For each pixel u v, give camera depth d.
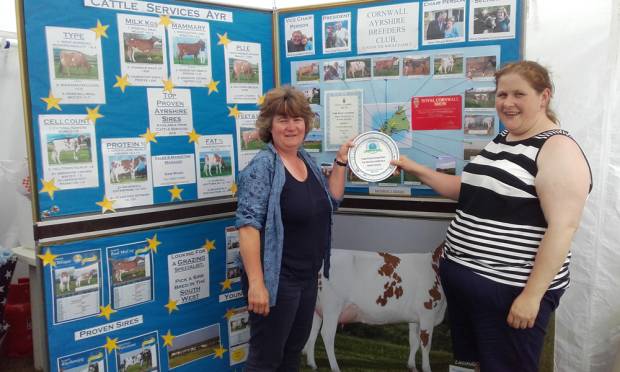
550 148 1.50
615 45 2.13
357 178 2.33
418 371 2.33
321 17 2.28
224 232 2.34
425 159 2.21
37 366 2.77
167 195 2.14
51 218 1.89
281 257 1.74
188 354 2.30
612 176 2.21
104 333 2.05
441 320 2.27
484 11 2.03
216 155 2.26
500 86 1.63
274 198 1.73
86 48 1.89
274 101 1.78
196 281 2.28
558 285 1.61
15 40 2.81
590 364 2.34
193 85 2.15
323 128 2.35
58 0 1.82
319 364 2.49
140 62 2.01
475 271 1.67
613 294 2.26
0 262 2.61
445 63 2.11
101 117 1.95
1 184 2.87
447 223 2.21
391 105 2.23
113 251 2.04
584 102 2.21
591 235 2.26
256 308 1.74
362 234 2.36
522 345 1.61
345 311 2.42
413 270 2.29
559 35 2.24
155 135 2.08
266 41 2.35
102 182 1.98
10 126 2.86
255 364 1.91
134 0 1.97
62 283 1.94
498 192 1.59
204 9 2.15
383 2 2.17
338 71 2.29
